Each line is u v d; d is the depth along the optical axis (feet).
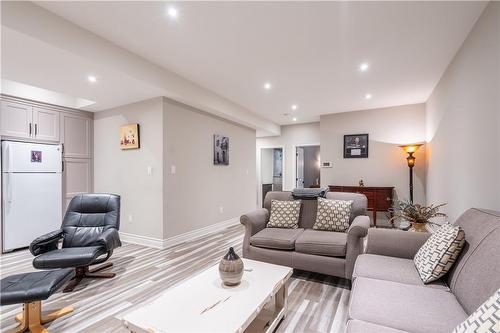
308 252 8.10
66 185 13.26
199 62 10.03
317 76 11.39
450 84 9.95
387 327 3.55
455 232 4.88
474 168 7.55
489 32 6.52
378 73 11.06
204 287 5.26
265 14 7.01
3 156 11.15
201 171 14.17
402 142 16.15
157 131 11.82
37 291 5.43
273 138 23.61
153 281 8.28
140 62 9.53
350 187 16.48
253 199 19.61
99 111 14.14
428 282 4.93
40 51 7.25
